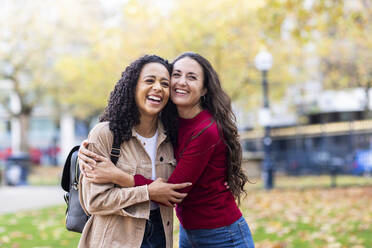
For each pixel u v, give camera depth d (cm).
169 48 1367
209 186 258
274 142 1762
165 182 244
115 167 230
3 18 1853
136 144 247
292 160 1545
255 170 1595
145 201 232
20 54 1912
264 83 1124
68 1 1861
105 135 236
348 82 1811
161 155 257
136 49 1404
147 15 1353
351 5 1038
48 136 3353
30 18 1858
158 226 250
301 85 2044
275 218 661
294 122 2286
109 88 1527
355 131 1405
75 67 1553
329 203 820
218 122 266
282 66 1560
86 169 227
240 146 276
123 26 1463
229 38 1343
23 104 2139
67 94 1984
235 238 261
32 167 2194
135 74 244
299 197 934
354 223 602
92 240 233
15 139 3112
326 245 468
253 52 1392
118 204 224
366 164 1377
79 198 238
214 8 1300
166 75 250
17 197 1031
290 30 865
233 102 1566
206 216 257
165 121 266
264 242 483
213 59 1370
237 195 274
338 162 1412
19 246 486
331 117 2209
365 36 1315
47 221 668
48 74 1942
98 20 1900
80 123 3356
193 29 1320
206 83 273
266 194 1017
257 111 2062
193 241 263
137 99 244
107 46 1475
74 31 1884
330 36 1441
